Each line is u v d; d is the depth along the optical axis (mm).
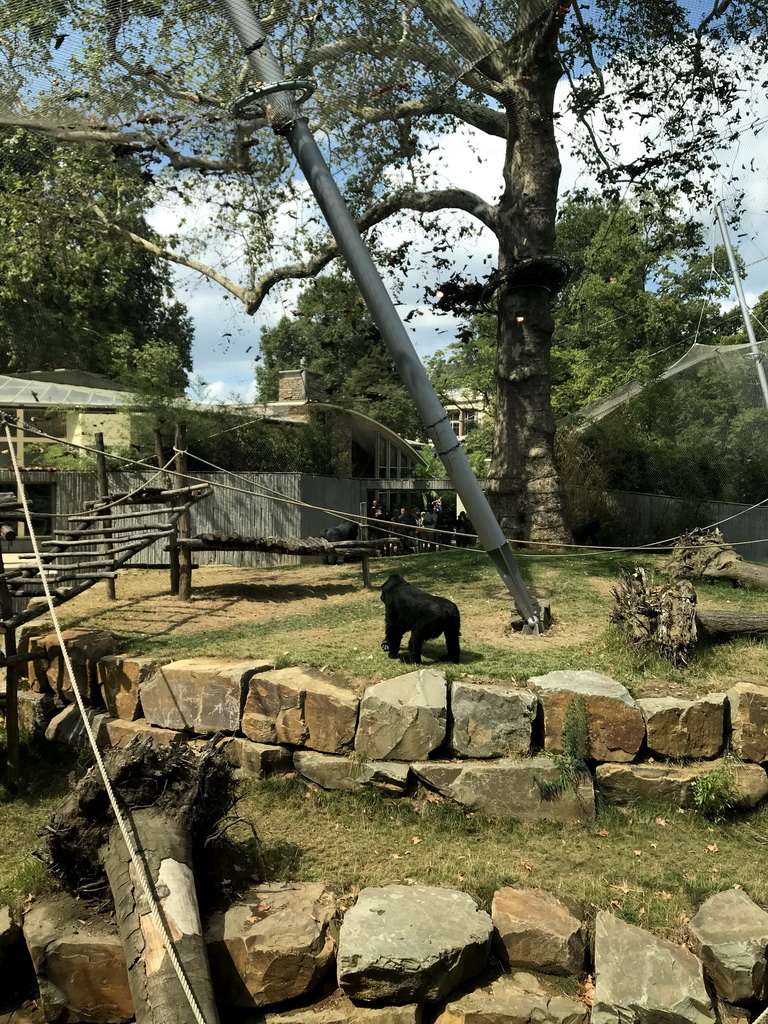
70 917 5387
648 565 13516
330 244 15461
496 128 16047
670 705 7145
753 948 5191
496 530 9320
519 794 6832
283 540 11797
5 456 19312
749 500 22094
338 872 6055
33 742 8508
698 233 16891
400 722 7062
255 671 7801
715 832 6785
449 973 5031
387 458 28969
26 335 26781
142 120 9945
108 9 8227
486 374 36906
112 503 10633
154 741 7688
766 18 15000
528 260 15203
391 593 8227
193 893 5102
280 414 22969
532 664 7988
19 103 9352
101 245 16047
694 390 22188
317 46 9234
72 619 10383
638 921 5660
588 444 20875
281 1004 5047
